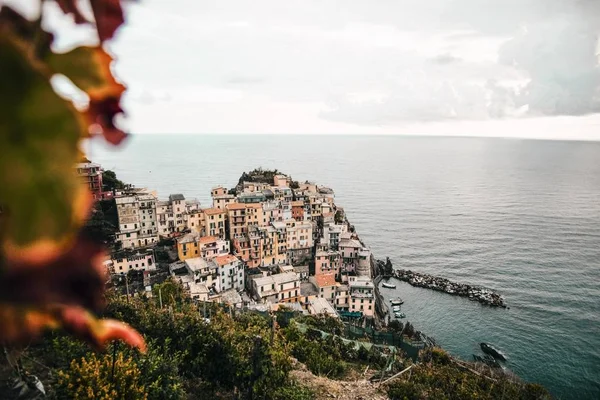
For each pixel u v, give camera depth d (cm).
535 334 7569
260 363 2286
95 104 77
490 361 6638
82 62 76
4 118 65
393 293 9506
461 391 3297
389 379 3328
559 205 19800
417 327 7862
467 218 17012
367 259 8938
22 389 1284
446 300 9112
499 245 13075
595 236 14038
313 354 3559
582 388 6106
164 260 7519
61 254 65
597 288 9600
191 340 2422
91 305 71
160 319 2573
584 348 7081
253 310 5769
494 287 9800
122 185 9219
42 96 68
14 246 63
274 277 7081
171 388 1841
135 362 1791
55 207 64
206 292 6100
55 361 1664
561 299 9044
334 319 5459
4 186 63
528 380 6266
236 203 9056
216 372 2358
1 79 67
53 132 66
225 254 7494
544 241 13425
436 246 13062
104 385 1475
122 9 81
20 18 73
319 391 2741
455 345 7212
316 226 9669
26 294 64
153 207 7919
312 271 8675
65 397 1426
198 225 8538
